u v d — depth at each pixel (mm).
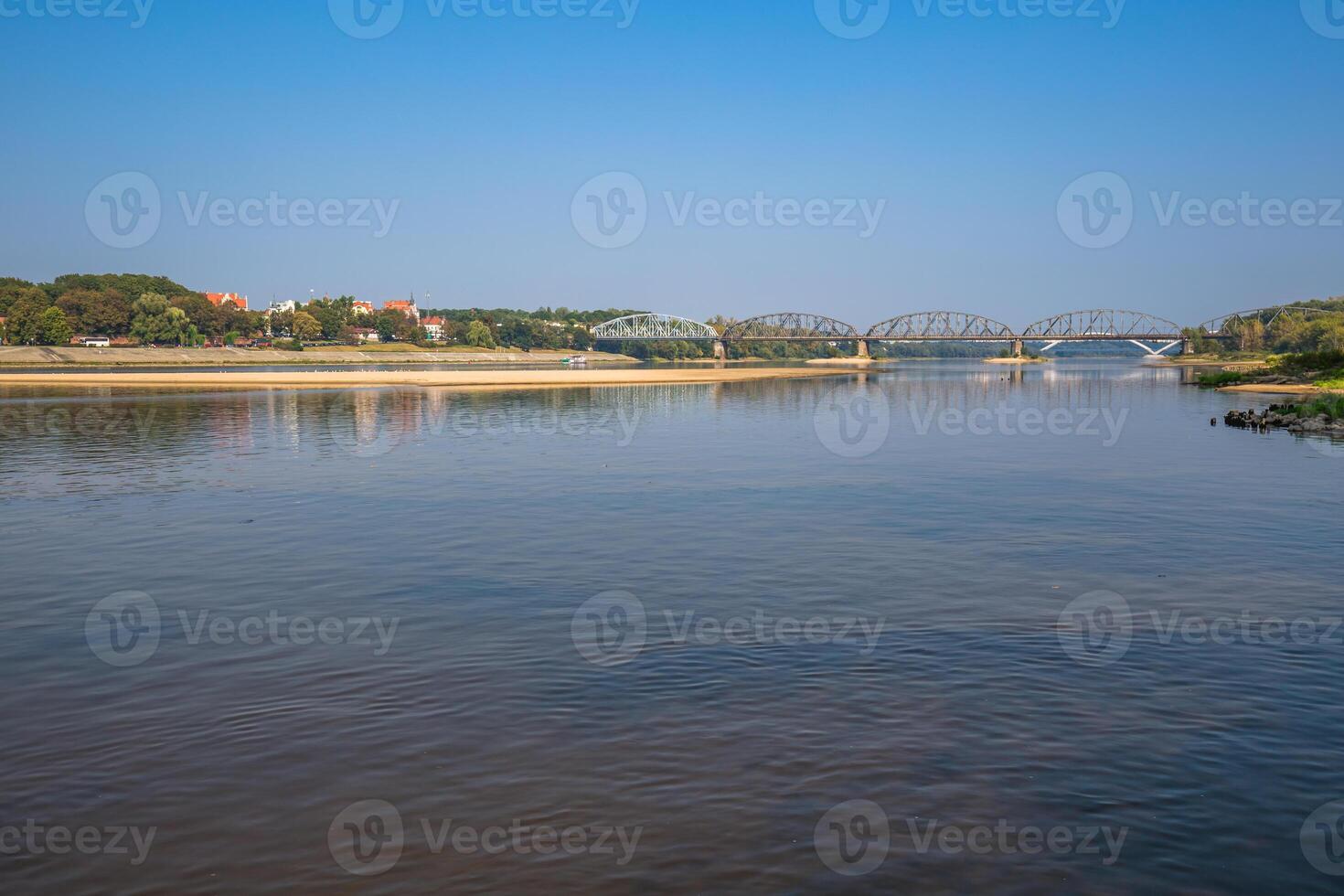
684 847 9141
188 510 27297
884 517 26219
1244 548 22016
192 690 13203
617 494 30375
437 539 23312
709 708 12453
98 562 20828
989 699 12719
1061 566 20281
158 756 11148
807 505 28172
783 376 166375
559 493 30547
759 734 11609
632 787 10297
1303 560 20688
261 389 102812
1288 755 10992
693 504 28406
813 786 10289
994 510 27156
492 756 11055
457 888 8531
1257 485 31688
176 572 19906
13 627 16125
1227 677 13508
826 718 12094
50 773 10727
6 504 28422
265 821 9680
